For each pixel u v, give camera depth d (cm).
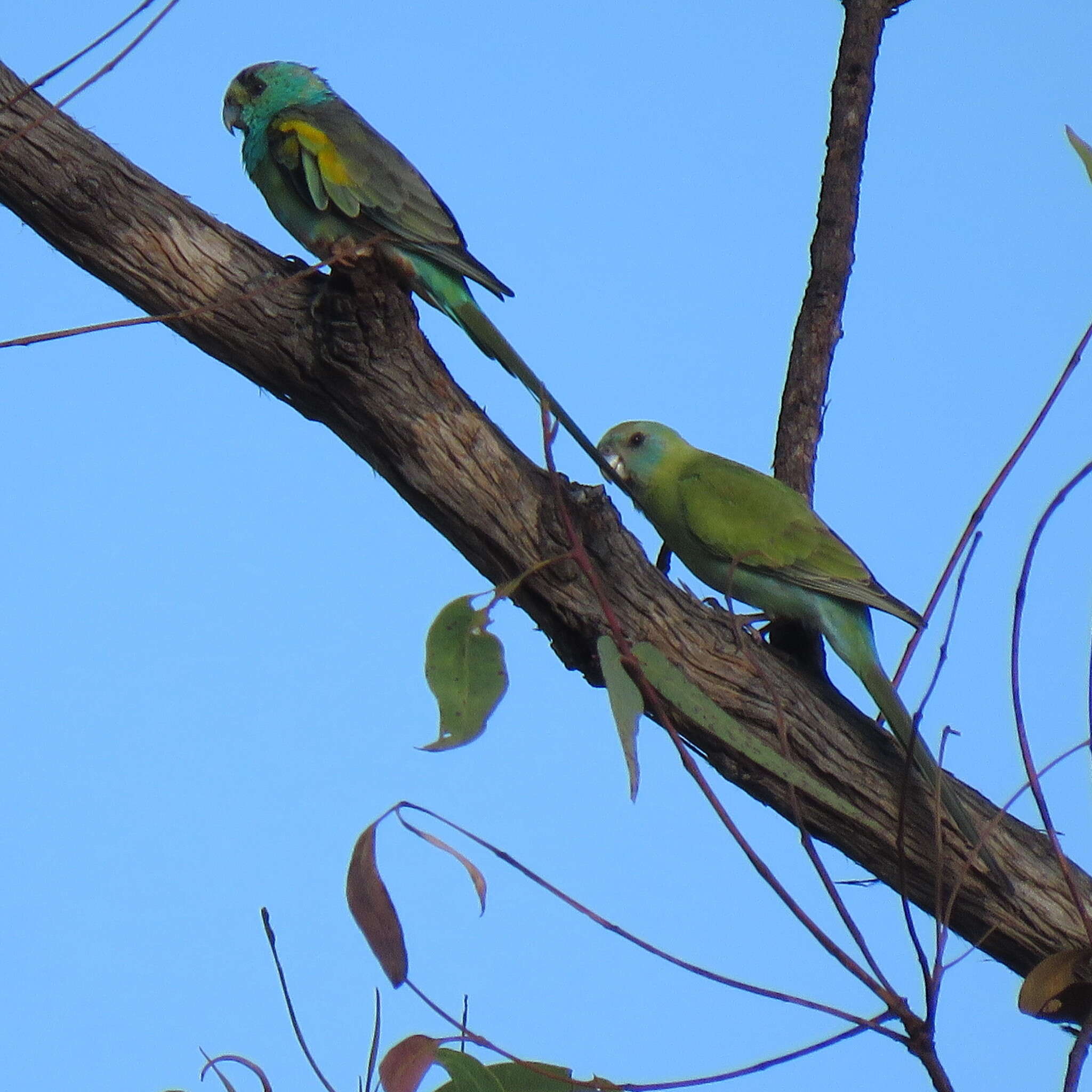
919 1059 519
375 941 538
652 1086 535
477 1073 566
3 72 790
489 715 582
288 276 810
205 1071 542
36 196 787
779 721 673
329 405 816
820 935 520
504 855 531
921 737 880
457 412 807
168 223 802
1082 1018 650
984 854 829
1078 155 600
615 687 545
